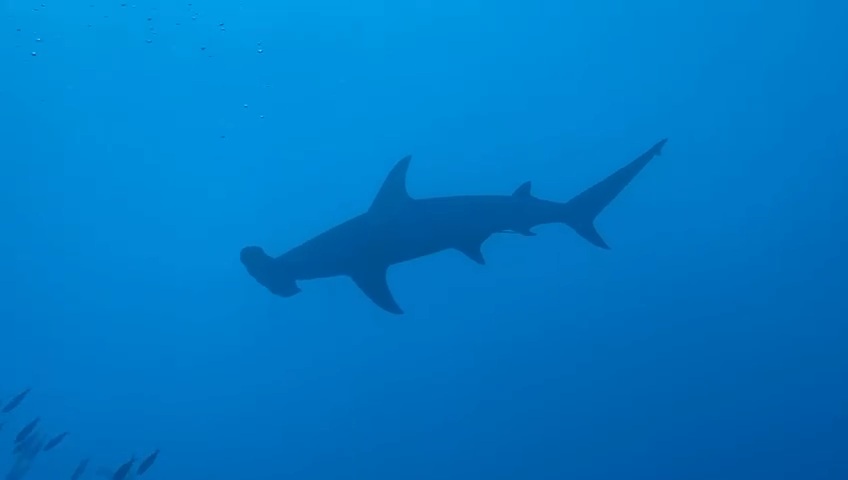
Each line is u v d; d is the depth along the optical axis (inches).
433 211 198.4
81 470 417.4
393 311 194.7
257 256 201.0
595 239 221.8
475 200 204.2
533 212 214.1
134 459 329.4
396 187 198.8
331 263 197.5
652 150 229.1
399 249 198.5
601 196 226.8
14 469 397.1
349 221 199.5
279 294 204.5
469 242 204.5
